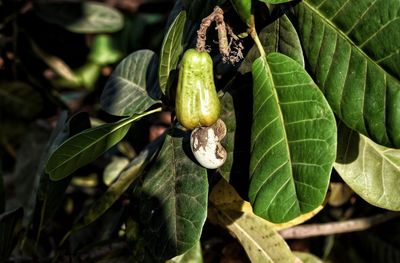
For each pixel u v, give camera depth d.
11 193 1.29
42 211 0.85
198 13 0.67
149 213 0.68
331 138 0.57
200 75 0.60
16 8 1.18
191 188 0.66
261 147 0.59
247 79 0.65
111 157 1.07
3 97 1.22
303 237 0.98
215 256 0.88
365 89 0.58
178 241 0.65
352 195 0.99
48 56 1.22
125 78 0.80
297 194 0.57
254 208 0.59
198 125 0.62
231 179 0.64
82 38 1.22
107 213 1.00
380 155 0.71
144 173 0.72
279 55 0.60
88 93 1.32
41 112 1.24
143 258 0.71
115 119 0.93
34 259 0.89
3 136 1.24
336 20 0.59
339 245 1.09
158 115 1.17
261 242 0.79
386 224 1.07
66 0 1.30
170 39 0.64
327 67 0.60
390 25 0.56
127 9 1.55
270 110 0.60
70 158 0.66
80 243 0.97
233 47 0.65
